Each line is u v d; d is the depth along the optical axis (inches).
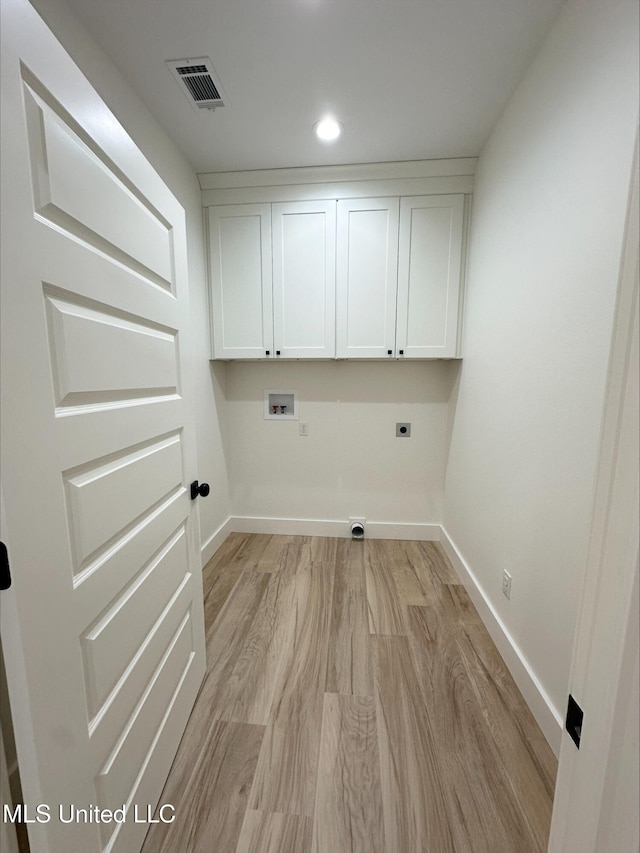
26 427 22.2
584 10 41.1
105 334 31.1
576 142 42.8
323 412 104.0
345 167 82.2
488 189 71.7
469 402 80.8
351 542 103.9
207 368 91.6
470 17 47.3
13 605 21.1
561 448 45.0
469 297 82.7
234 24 48.1
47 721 23.2
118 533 32.7
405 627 67.0
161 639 40.8
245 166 82.0
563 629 43.6
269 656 59.9
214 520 97.6
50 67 24.6
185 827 37.0
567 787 17.7
